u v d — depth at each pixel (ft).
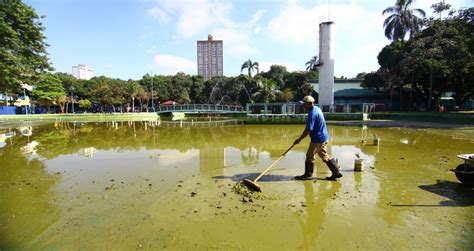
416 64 83.71
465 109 119.65
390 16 104.88
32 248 10.28
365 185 16.56
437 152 27.73
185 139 43.47
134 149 33.35
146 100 183.73
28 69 62.90
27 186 18.11
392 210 12.85
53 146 36.60
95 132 56.95
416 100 115.34
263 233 10.95
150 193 16.08
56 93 147.23
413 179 17.72
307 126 16.92
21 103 146.51
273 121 74.59
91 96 167.32
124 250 9.95
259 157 26.84
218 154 28.94
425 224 11.39
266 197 14.82
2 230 11.72
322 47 90.17
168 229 11.46
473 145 31.99
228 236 10.78
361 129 53.88
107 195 15.90
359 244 10.03
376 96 122.93
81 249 10.09
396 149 30.01
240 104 159.43
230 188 16.67
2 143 39.93
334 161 17.67
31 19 62.03
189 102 188.96
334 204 13.66
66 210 13.76
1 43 57.47
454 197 14.38
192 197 15.19
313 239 10.44
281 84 158.20
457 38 73.56
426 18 88.99
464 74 82.23
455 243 9.93
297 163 23.31
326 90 90.79
